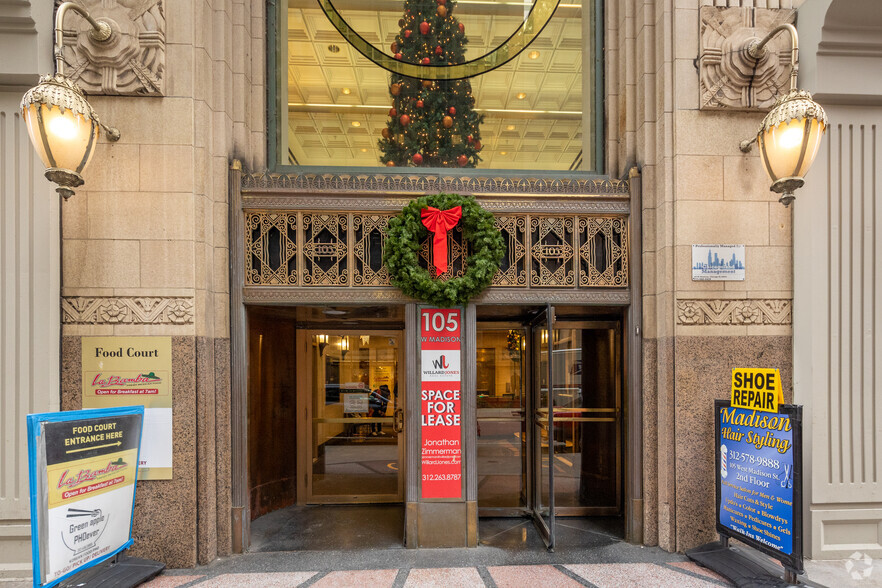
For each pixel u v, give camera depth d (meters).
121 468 3.98
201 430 4.38
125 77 4.34
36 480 3.36
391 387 6.07
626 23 5.16
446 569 4.21
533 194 4.89
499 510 5.57
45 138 3.50
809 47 4.53
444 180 4.89
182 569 4.25
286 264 4.79
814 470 4.48
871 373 4.58
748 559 4.13
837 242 4.59
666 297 4.66
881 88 4.52
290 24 5.50
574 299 4.92
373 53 5.55
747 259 4.66
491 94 5.63
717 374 4.59
